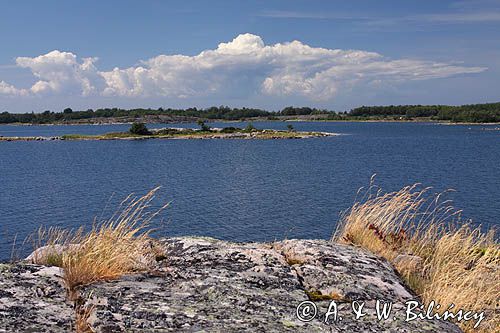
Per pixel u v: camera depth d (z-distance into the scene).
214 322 3.81
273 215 42.59
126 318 3.76
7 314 3.62
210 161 99.06
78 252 5.11
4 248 28.72
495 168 81.00
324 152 119.19
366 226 7.82
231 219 41.28
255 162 95.88
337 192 55.81
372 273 5.62
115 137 191.12
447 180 66.12
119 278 4.85
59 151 135.00
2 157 116.88
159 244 6.38
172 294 4.45
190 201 51.06
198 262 5.53
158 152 126.12
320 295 4.88
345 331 3.97
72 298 4.18
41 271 4.64
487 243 9.52
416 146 137.62
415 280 6.09
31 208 48.22
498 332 5.29
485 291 6.40
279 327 3.85
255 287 4.79
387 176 71.44
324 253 6.05
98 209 47.38
